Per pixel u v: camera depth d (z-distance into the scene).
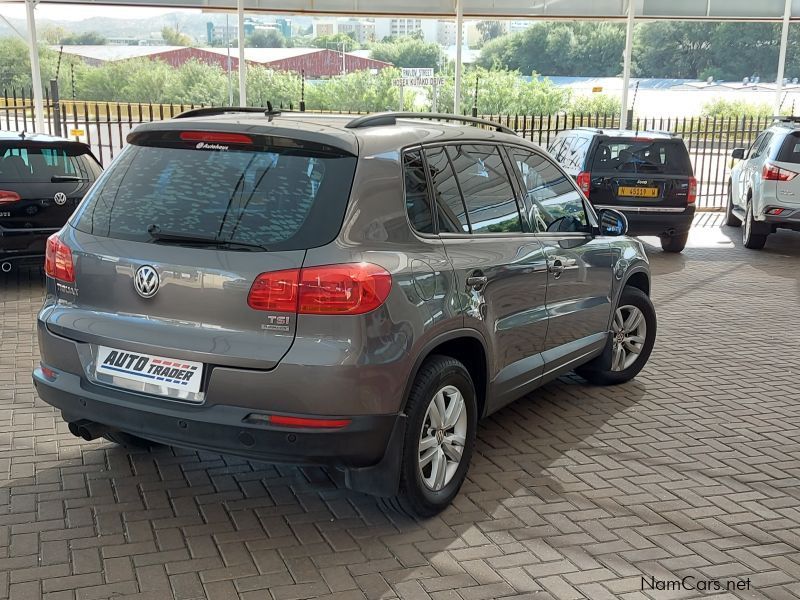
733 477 4.71
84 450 4.73
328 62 72.81
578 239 5.39
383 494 3.77
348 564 3.61
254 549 3.71
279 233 3.52
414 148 4.05
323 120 4.12
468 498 4.31
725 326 8.37
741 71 77.00
